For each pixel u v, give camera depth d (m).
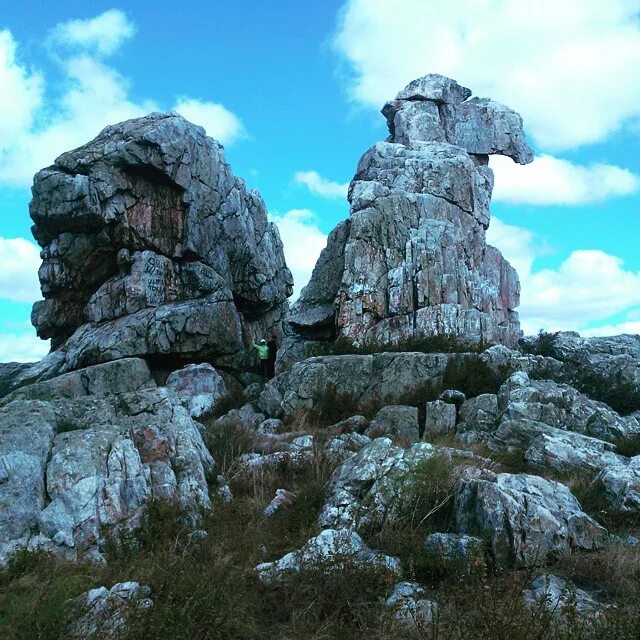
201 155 29.25
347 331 23.80
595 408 16.97
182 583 7.89
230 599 7.64
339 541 9.23
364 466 11.55
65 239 27.41
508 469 13.92
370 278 24.42
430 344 22.39
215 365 27.61
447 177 26.78
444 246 25.05
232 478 13.38
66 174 26.67
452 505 10.49
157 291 27.44
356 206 26.12
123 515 10.67
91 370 24.66
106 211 26.56
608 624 6.76
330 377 21.06
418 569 8.93
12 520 9.96
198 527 10.69
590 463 13.72
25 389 24.28
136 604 7.18
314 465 13.95
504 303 28.12
